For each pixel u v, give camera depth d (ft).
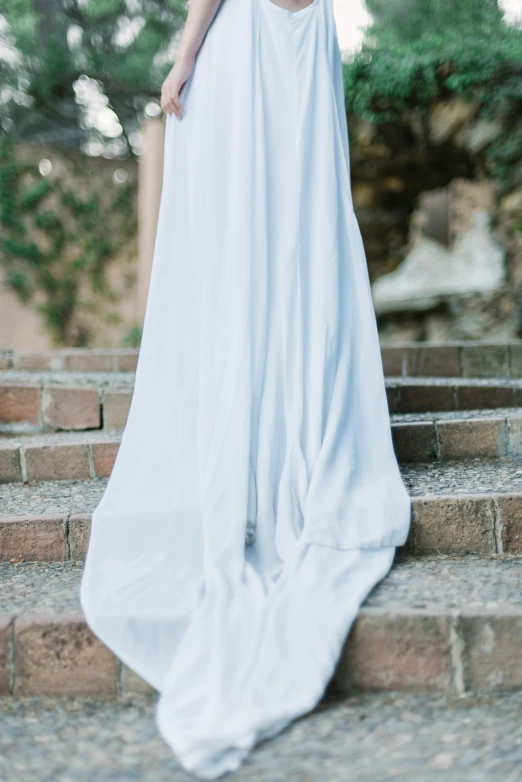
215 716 5.26
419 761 4.94
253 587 6.59
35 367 19.84
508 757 4.93
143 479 7.88
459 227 30.40
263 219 8.23
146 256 28.25
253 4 8.59
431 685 6.12
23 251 31.17
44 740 5.49
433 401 13.43
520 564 7.63
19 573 8.06
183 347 8.32
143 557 7.30
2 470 11.10
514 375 17.99
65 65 36.22
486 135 25.72
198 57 8.76
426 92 24.97
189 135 8.75
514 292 27.45
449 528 8.07
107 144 39.50
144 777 4.90
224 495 7.39
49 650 6.40
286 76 8.61
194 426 8.07
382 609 6.26
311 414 7.88
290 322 8.11
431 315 28.55
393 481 7.90
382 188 30.60
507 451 10.59
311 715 5.68
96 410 13.51
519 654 6.09
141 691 6.30
